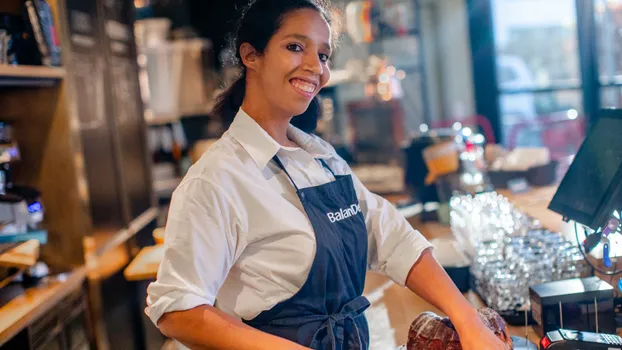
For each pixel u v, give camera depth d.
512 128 6.48
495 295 2.01
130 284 3.72
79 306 2.98
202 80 5.47
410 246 1.79
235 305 1.60
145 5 5.91
